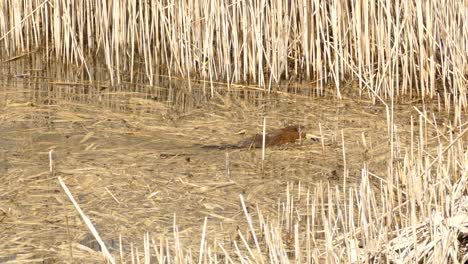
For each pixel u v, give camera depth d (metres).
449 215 16.50
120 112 26.09
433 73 27.80
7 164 21.45
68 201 19.38
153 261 16.73
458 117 25.16
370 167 21.78
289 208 18.53
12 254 17.05
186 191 20.09
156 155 22.31
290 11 30.00
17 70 30.44
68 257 16.91
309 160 22.28
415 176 18.08
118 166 21.44
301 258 15.89
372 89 27.55
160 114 26.06
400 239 16.12
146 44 31.56
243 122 25.44
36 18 32.28
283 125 25.22
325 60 29.22
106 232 18.00
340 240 16.45
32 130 24.11
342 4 29.09
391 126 23.28
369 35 29.08
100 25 31.50
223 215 18.88
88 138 23.56
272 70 28.88
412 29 27.92
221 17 29.80
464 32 27.22
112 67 30.11
